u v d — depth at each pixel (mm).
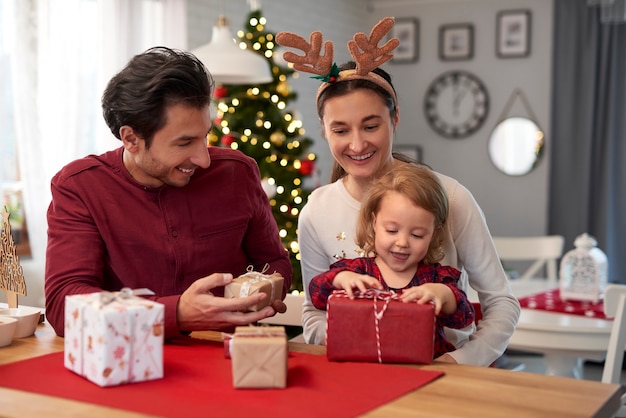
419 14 6965
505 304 1681
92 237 1670
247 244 1904
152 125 1543
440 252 1598
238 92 4574
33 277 3936
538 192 6570
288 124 4648
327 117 1693
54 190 1722
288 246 4387
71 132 4105
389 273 1573
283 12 5941
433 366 1358
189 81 1537
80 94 4133
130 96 1544
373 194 1569
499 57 6660
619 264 6172
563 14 6262
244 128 4582
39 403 1150
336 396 1175
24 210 4105
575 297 3062
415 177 1547
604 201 6160
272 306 1548
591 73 6164
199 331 1598
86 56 4207
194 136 1566
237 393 1193
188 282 1755
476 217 1704
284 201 4457
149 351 1261
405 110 7059
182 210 1739
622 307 2490
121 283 1729
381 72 1742
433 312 1367
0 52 3793
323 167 6656
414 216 1508
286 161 4531
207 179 1785
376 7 7160
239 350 1208
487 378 1283
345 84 1663
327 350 1387
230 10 5441
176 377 1284
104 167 1714
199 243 1754
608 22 6086
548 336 2670
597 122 6191
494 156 6730
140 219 1708
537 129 6539
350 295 1414
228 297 1499
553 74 6312
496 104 6703
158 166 1602
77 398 1173
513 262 6539
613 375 2516
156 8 4641
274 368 1210
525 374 1308
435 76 6930
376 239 1560
